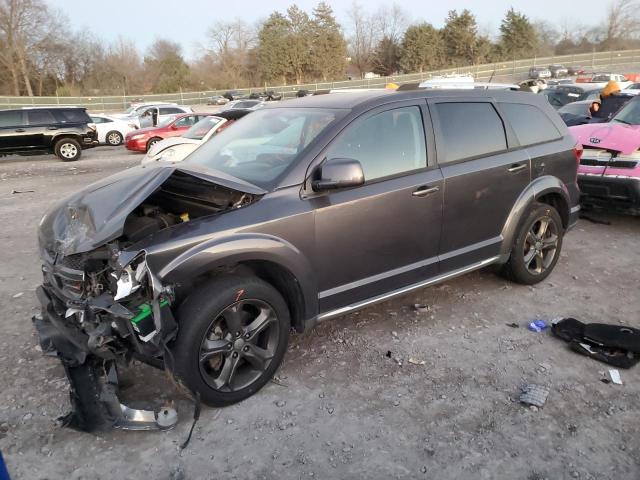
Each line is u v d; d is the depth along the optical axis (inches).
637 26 2893.7
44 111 652.7
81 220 120.5
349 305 143.2
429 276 158.6
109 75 2662.4
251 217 123.0
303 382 134.3
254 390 127.7
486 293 187.5
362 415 121.5
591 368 140.1
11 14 2237.9
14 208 357.4
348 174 125.9
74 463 107.6
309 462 107.4
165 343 109.0
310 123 145.1
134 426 113.9
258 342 131.1
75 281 115.6
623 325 163.5
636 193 243.8
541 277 194.1
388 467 105.7
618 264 217.8
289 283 131.7
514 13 2915.8
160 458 108.9
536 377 135.8
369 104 145.8
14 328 165.8
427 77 2201.0
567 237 257.0
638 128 261.0
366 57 3171.8
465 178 159.5
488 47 2898.6
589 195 264.2
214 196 133.2
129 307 108.2
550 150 188.4
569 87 776.3
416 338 155.9
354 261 140.3
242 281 120.0
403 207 145.9
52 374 138.9
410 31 2861.7
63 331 121.8
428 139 154.5
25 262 234.5
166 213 136.7
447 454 109.1
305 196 131.2
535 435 114.3
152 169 131.9
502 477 103.0
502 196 172.1
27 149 646.5
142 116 969.5
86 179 502.9
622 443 111.9
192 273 113.0
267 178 132.9
